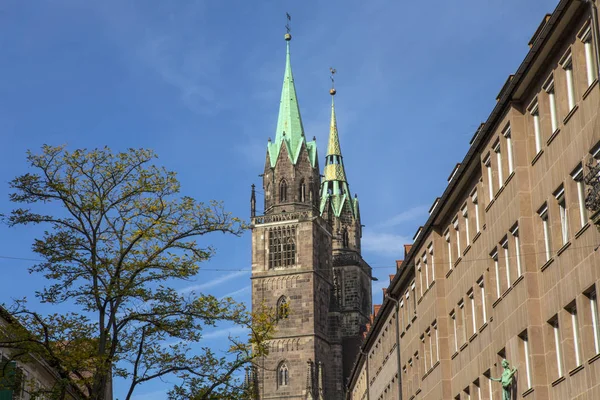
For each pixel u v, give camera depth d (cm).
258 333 5131
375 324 8881
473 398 5197
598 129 3556
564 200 3950
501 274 4650
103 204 4934
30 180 4869
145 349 4916
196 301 4956
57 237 4859
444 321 5900
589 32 3650
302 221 19425
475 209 5253
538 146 4275
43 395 4978
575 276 3797
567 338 3894
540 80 4156
